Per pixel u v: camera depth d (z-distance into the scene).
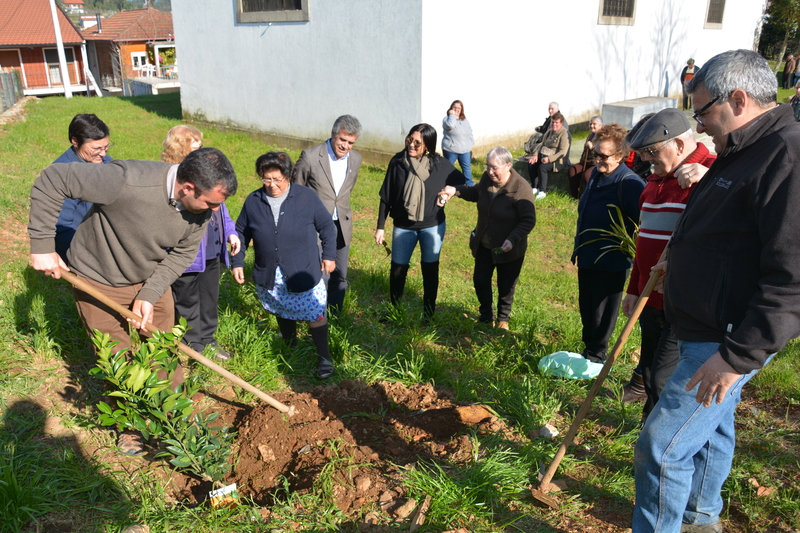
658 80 19.33
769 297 2.09
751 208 2.20
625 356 5.09
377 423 3.85
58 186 2.92
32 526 2.78
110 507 2.95
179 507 3.07
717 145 2.39
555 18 15.05
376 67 12.80
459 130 10.97
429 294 5.70
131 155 12.98
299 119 14.84
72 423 3.51
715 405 2.45
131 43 48.19
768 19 30.00
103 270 3.26
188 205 3.04
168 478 3.27
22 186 8.65
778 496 3.18
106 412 3.00
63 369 4.09
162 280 3.30
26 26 44.97
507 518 3.04
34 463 3.10
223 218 4.43
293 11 14.06
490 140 14.24
